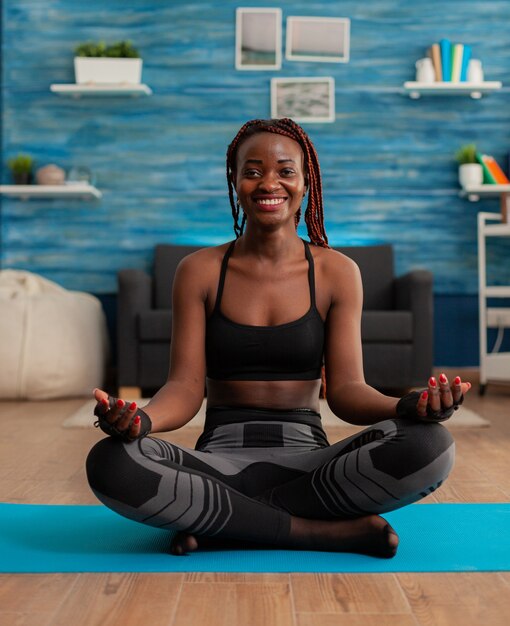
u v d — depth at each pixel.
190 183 5.16
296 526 1.55
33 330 4.38
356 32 5.14
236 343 1.70
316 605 1.28
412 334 4.39
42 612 1.25
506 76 5.15
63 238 5.15
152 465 1.45
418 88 4.98
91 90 4.98
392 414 1.53
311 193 1.83
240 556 1.53
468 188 4.92
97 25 5.14
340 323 1.74
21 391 4.34
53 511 1.88
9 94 5.13
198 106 5.16
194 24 5.14
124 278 4.42
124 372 4.40
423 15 5.13
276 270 1.74
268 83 5.15
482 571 1.45
